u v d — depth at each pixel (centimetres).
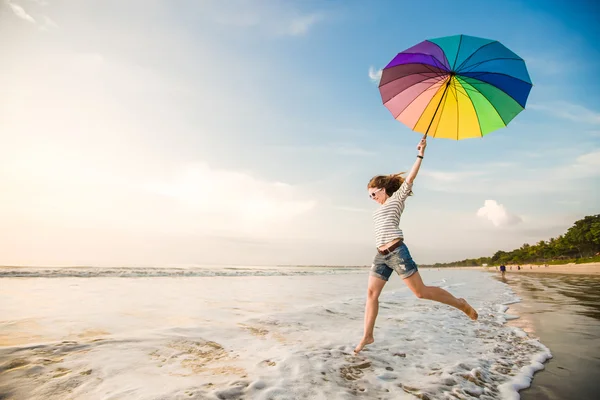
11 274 1358
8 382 218
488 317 605
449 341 412
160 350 312
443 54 277
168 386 225
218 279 1639
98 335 361
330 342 379
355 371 282
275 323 477
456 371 292
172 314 525
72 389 214
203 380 241
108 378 235
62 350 291
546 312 670
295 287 1252
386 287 1350
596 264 5462
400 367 301
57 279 1220
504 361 332
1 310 499
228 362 288
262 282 1495
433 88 301
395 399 227
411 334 443
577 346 396
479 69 274
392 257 294
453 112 307
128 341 334
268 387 233
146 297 742
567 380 280
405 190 305
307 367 281
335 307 668
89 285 998
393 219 301
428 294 286
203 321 475
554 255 9419
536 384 270
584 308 732
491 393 247
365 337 325
